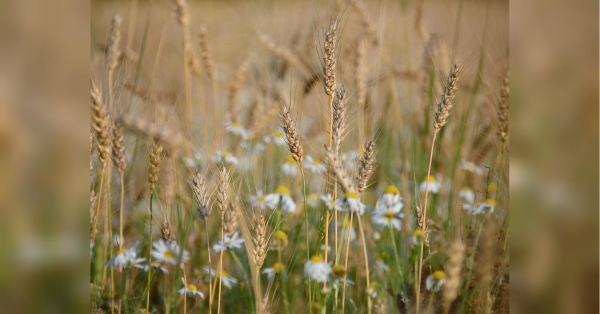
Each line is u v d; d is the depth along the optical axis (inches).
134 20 106.7
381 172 99.5
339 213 94.5
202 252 94.9
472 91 98.5
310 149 100.0
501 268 89.2
